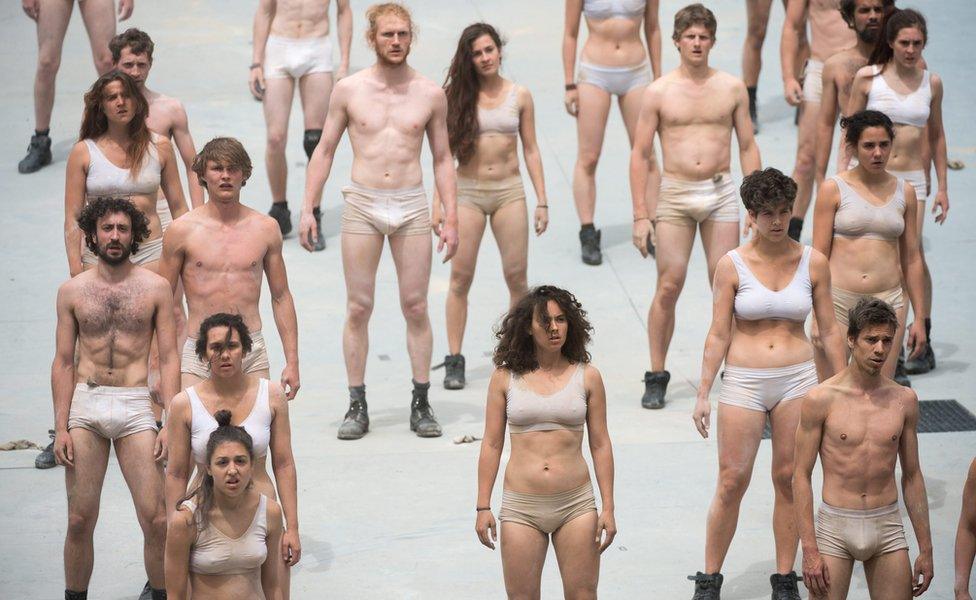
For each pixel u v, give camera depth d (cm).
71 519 1742
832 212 2045
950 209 3184
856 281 2044
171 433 1619
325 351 2672
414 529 2014
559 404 1585
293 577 1883
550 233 3186
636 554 1941
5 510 2061
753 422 1769
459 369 2542
